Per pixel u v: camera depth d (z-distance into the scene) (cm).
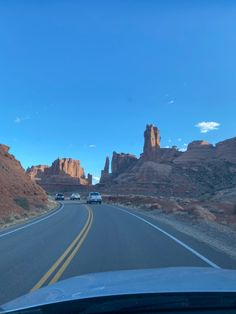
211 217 3659
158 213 4488
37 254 1548
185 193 12912
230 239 2017
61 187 17825
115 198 9131
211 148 15738
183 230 2500
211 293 418
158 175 14075
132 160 18862
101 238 2027
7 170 5862
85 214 3991
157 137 17450
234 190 9362
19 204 4456
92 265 1297
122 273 564
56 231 2397
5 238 2084
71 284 500
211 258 1410
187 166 14575
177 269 571
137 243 1828
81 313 399
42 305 404
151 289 436
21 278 1121
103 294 424
